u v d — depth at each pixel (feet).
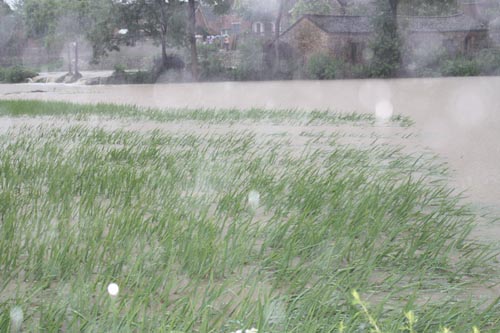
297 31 147.02
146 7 148.15
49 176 24.63
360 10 169.37
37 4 176.35
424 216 18.31
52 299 11.68
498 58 134.10
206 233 15.89
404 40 139.23
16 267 14.06
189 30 148.05
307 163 28.91
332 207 18.72
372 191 20.39
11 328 10.62
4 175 25.14
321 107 66.33
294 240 15.08
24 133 42.32
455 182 24.70
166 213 17.88
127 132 41.65
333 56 142.00
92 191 21.20
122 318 10.82
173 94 100.01
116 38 153.07
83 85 147.64
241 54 146.41
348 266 13.89
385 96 81.15
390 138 38.81
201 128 45.96
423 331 10.38
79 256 14.19
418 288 12.42
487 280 13.83
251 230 17.01
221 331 10.59
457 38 150.82
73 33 168.76
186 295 12.41
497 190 23.00
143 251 14.65
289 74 140.77
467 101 70.13
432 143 36.47
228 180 24.02
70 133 41.81
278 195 21.11
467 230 17.07
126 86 134.00
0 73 172.45
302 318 10.96
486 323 11.09
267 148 34.01
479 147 34.45
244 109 62.80
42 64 195.72
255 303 11.11
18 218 18.10
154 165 27.91
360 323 10.68
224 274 13.78
